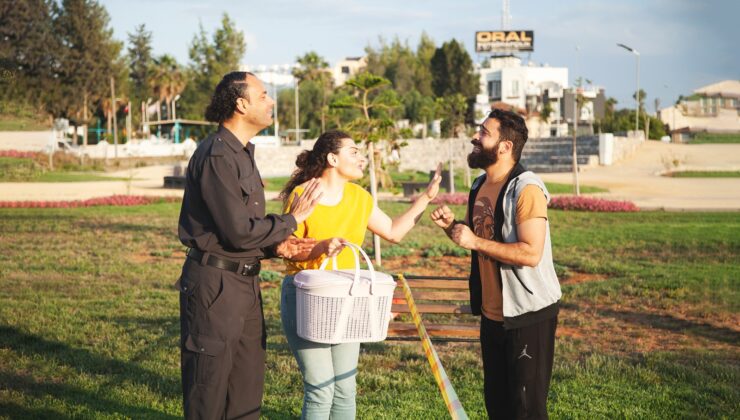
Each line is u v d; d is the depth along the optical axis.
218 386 4.00
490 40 101.88
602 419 5.60
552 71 90.94
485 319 4.37
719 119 87.56
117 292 10.88
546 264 4.19
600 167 50.97
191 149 70.25
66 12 65.81
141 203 29.38
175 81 89.38
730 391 6.22
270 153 59.78
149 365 6.99
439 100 68.75
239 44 96.44
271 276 12.18
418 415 5.65
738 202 27.50
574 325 8.98
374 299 3.85
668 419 5.60
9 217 22.72
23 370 6.81
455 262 14.64
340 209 4.61
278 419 5.62
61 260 13.93
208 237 4.03
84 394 6.14
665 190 34.91
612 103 87.69
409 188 31.83
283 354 7.50
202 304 4.02
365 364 7.19
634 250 15.45
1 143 57.03
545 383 4.20
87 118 72.25
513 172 4.25
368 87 14.48
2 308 9.38
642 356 7.52
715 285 11.23
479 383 6.52
